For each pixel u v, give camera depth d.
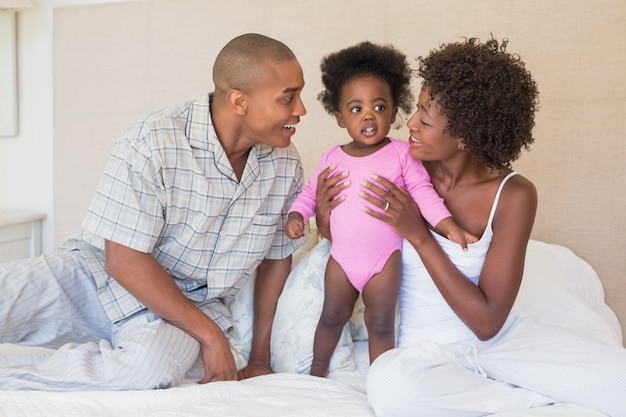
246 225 1.67
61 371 1.46
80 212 2.78
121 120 2.71
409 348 1.38
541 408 1.33
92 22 2.71
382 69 1.62
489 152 1.50
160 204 1.57
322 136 2.51
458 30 2.36
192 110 1.62
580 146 2.28
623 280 2.27
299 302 1.74
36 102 2.86
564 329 1.51
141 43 2.66
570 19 2.26
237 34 2.57
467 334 1.55
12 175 2.92
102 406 1.31
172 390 1.39
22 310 1.60
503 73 1.47
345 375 1.67
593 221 2.29
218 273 1.70
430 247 1.52
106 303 1.66
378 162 1.59
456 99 1.46
